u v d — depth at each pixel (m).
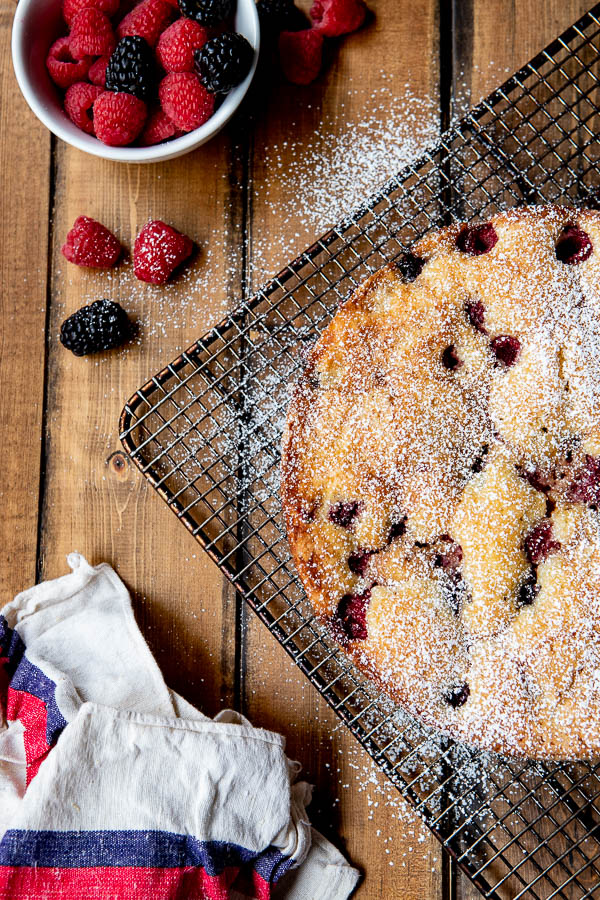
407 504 0.65
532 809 0.70
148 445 0.72
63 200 0.74
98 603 0.71
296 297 0.72
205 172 0.73
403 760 0.67
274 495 0.71
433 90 0.73
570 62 0.73
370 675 0.65
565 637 0.65
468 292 0.67
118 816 0.67
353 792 0.70
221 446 0.71
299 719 0.71
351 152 0.73
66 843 0.67
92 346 0.72
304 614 0.71
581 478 0.66
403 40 0.73
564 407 0.66
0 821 0.69
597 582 0.65
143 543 0.72
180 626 0.72
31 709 0.69
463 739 0.65
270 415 0.71
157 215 0.73
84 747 0.67
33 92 0.70
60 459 0.73
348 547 0.65
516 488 0.65
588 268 0.67
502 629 0.65
